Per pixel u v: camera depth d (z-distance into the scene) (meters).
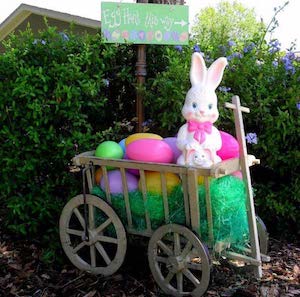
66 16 8.19
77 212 2.94
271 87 3.40
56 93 3.17
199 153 2.53
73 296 2.75
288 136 3.34
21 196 3.37
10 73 3.25
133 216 2.76
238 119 2.57
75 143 3.29
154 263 2.69
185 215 2.55
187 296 2.61
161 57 3.73
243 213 2.63
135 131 3.73
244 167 2.59
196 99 2.58
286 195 3.46
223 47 3.59
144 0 3.58
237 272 2.94
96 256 3.10
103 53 3.42
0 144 3.35
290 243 3.57
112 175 2.81
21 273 3.07
